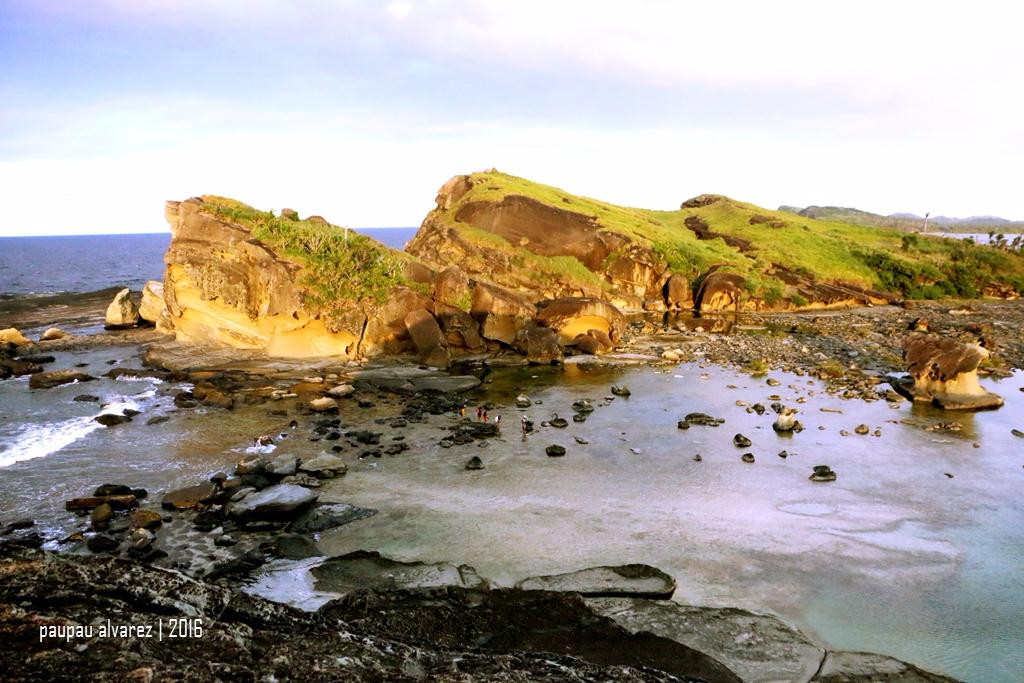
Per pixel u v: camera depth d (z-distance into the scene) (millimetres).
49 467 28594
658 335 66875
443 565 19984
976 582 20047
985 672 15961
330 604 17453
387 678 10500
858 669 15648
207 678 9352
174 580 12133
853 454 31734
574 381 47438
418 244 93250
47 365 48250
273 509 23328
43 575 11211
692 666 15398
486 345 55094
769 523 23859
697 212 126750
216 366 47688
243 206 56500
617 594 18625
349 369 48031
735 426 36375
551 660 13438
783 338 65312
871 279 97000
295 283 49281
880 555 21594
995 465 30234
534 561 20641
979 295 101375
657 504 25453
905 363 44906
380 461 30125
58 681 8727
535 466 29625
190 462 29547
